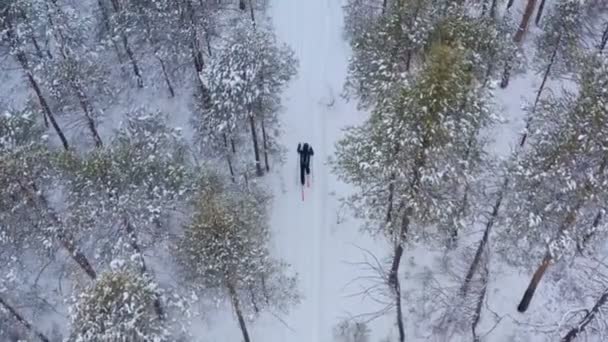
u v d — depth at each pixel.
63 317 27.69
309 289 27.84
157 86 34.72
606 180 20.22
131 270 21.80
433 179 20.52
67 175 23.61
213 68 27.83
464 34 25.11
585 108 19.86
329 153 31.72
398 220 22.98
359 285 27.69
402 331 26.00
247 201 26.56
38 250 25.16
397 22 26.22
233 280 22.72
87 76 30.50
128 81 35.19
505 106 31.73
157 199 24.08
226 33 32.88
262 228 26.06
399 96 20.75
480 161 23.28
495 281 27.36
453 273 26.77
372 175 22.78
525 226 21.91
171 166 25.31
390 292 27.23
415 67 26.62
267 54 28.09
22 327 27.06
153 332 20.88
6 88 35.22
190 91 34.16
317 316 27.17
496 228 26.78
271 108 29.25
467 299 26.22
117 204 22.73
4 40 28.83
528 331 26.23
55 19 30.59
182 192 24.75
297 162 31.59
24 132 25.80
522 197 21.91
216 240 21.88
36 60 30.97
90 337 19.70
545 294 26.98
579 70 26.06
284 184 30.92
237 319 26.95
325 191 30.58
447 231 23.98
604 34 31.36
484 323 26.45
